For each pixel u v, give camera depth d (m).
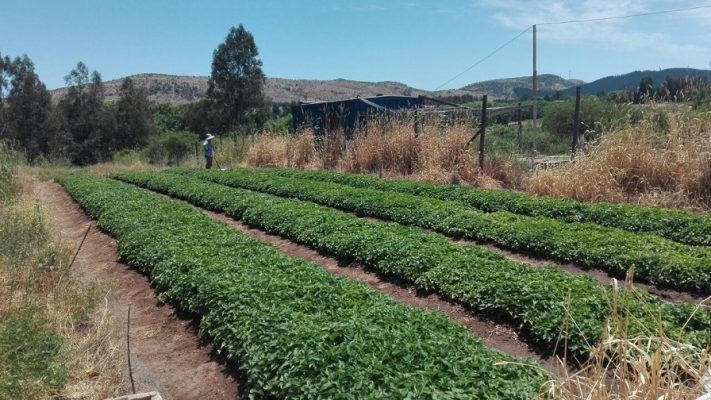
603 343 4.10
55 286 8.25
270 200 14.98
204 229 11.56
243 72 58.53
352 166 21.55
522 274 7.91
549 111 26.00
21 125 52.91
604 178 13.60
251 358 5.75
